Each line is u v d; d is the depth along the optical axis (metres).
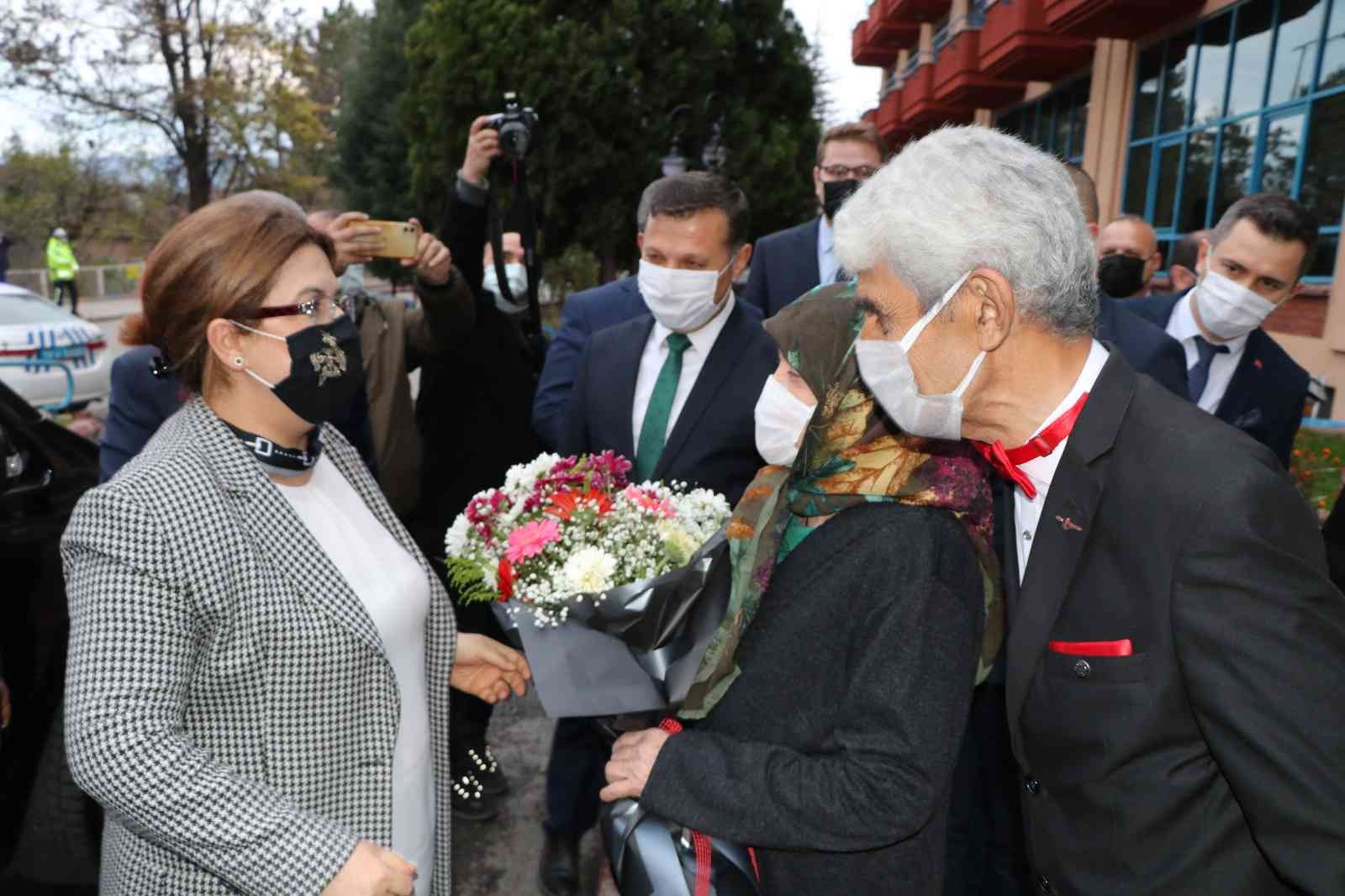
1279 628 0.94
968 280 1.06
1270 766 0.92
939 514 1.20
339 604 1.32
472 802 2.94
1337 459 3.91
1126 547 1.07
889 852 1.25
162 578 1.15
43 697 2.24
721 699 1.34
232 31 25.08
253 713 1.26
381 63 25.14
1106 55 10.80
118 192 27.38
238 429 1.36
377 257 2.54
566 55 15.54
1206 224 9.00
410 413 2.77
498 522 1.57
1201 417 1.10
